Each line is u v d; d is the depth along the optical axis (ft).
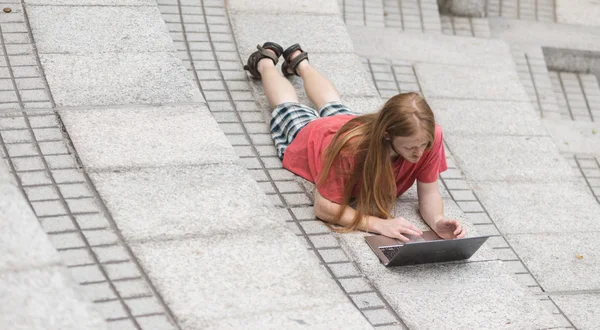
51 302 20.67
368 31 45.91
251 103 33.55
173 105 30.73
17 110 29.04
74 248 23.47
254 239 24.77
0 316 19.88
